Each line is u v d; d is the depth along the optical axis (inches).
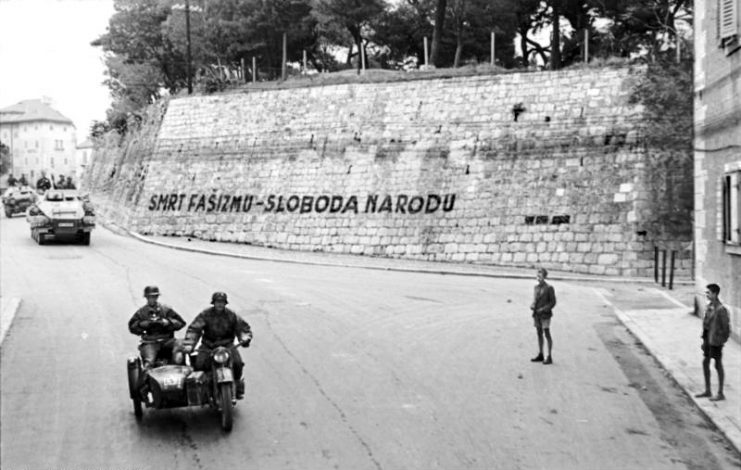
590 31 1652.3
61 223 1310.3
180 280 944.3
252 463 340.5
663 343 608.7
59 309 740.0
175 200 1508.4
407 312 751.1
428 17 1887.3
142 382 395.9
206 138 1510.8
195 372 394.9
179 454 352.5
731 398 448.8
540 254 1125.1
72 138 4889.3
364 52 2044.8
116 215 1808.6
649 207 1085.1
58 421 402.9
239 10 1886.1
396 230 1241.4
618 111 1133.1
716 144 680.4
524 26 1824.6
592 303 839.7
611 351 594.2
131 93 2277.3
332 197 1316.4
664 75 1126.4
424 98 1283.2
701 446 375.9
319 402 438.0
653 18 1492.4
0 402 437.4
